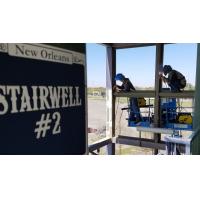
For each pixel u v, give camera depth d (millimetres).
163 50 4555
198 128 2857
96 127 4938
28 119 1313
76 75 1729
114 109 5453
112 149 5430
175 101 4316
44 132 1434
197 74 3363
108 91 5348
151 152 4914
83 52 1813
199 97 3350
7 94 1190
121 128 5352
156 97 4637
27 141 1313
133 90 5066
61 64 1564
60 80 1557
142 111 4777
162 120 4559
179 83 4266
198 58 3357
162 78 4348
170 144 2289
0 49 1155
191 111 4219
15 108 1236
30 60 1322
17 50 1244
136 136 5160
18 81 1247
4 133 1180
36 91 1363
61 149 1586
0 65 1153
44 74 1417
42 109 1410
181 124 4191
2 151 1175
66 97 1623
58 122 1550
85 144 1878
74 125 1723
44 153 1433
